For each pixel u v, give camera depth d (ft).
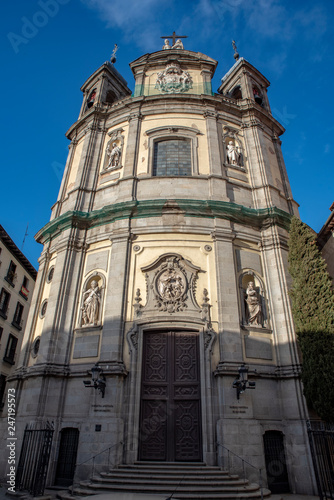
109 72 83.35
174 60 76.28
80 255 57.72
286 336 50.19
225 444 40.91
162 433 44.06
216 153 63.93
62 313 52.95
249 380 46.39
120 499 30.89
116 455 40.37
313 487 40.91
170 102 69.56
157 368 47.39
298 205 68.18
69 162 73.26
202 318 48.75
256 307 51.42
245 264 54.95
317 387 42.47
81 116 78.79
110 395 43.70
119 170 64.69
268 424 44.75
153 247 54.29
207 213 56.08
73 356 49.96
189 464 40.73
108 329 48.57
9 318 102.58
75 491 35.53
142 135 67.10
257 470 40.11
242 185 63.10
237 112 72.18
